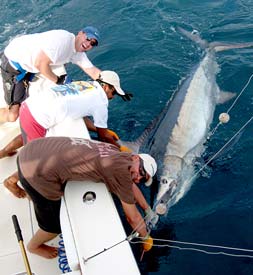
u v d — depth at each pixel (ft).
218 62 25.96
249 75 24.70
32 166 10.50
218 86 24.11
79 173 10.52
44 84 17.57
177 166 18.89
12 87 17.07
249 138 20.25
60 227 11.53
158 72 25.54
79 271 10.09
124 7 32.58
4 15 33.88
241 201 17.20
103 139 15.10
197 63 25.52
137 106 22.99
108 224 10.61
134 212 11.22
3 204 14.11
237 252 15.08
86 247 10.19
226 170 18.72
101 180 10.89
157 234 15.19
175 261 14.58
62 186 11.03
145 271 14.26
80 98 13.84
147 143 19.81
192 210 16.85
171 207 16.94
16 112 17.10
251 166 18.80
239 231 15.90
